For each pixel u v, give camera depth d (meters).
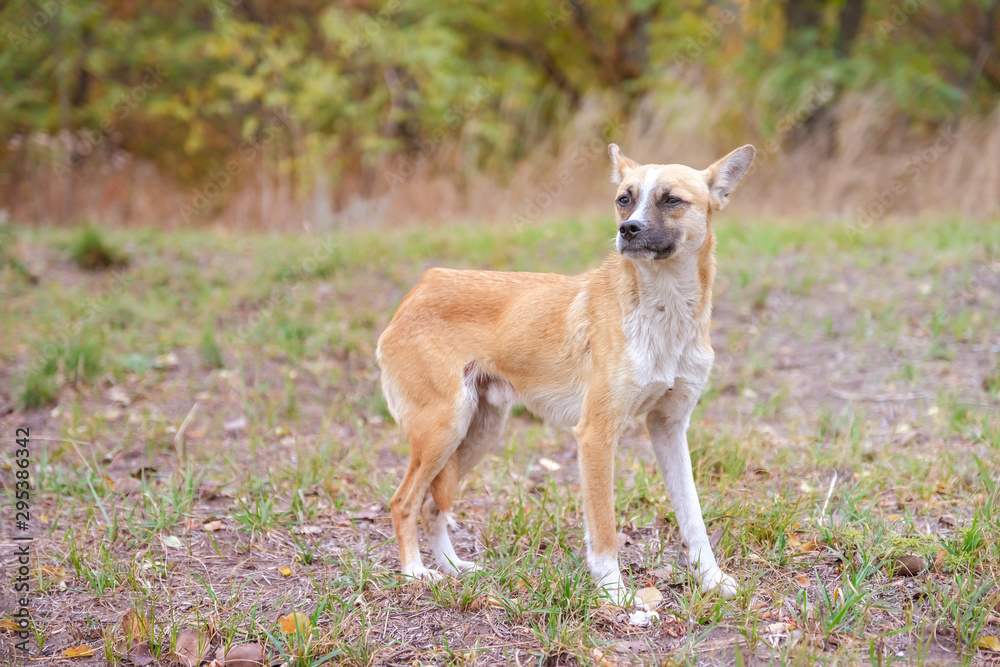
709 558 3.74
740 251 8.97
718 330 7.33
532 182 12.23
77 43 14.24
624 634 3.38
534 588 3.65
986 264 8.18
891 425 5.56
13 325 7.66
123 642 3.42
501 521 4.38
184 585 3.89
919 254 8.73
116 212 13.28
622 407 3.74
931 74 12.78
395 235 10.35
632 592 3.58
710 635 3.34
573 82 16.28
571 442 5.66
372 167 13.48
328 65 13.67
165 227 13.05
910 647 3.20
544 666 3.21
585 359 3.92
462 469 4.35
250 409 6.06
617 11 15.93
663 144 11.86
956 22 13.64
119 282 8.79
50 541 4.29
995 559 3.66
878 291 7.89
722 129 12.15
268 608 3.67
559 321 4.00
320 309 8.04
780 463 4.95
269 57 13.59
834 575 3.76
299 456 5.14
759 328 7.28
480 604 3.62
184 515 4.52
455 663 3.22
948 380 6.15
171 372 6.83
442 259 9.24
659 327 3.73
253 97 13.89
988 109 12.91
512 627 3.46
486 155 13.24
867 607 3.39
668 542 4.19
